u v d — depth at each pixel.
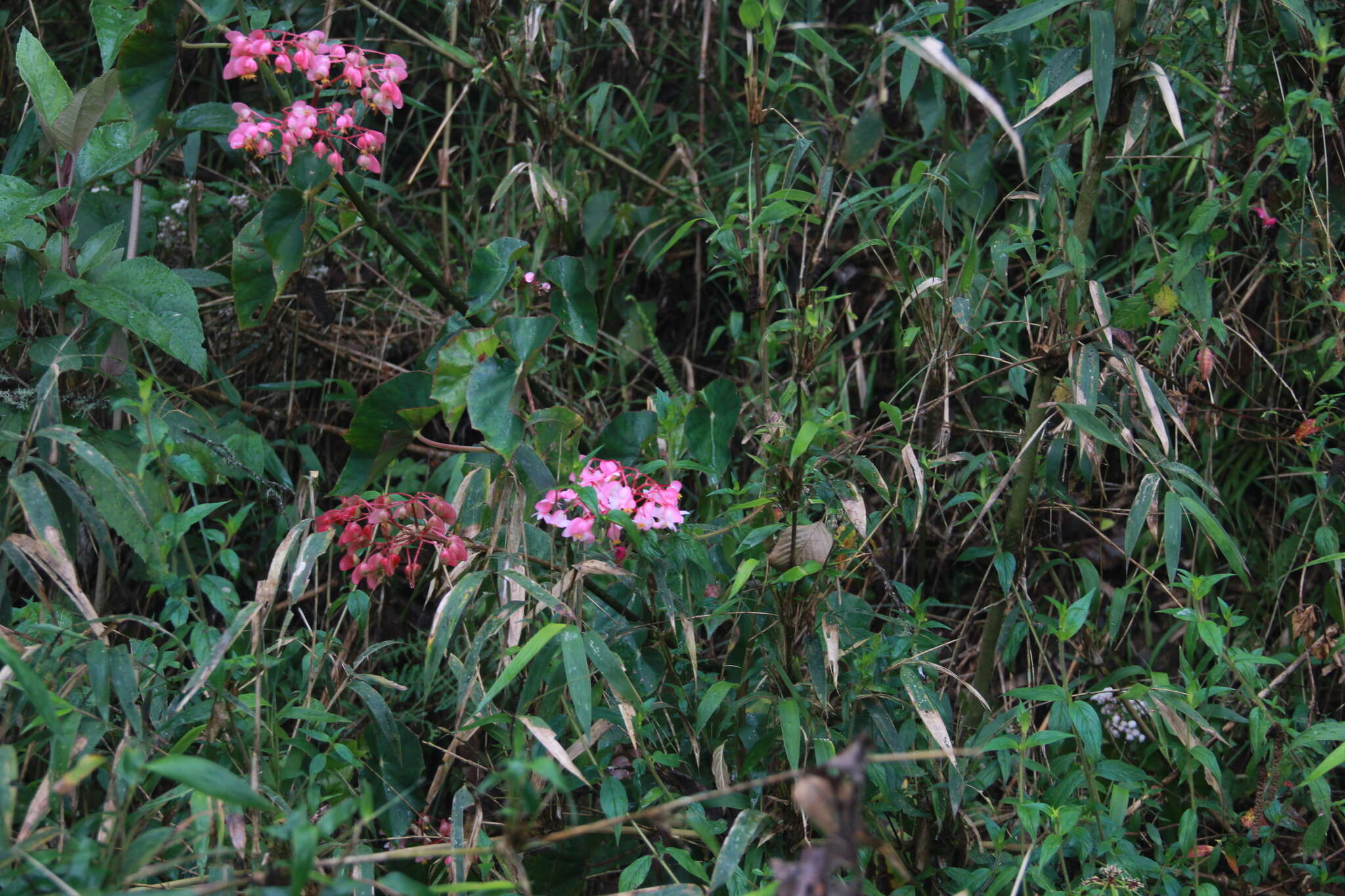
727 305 3.07
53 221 1.96
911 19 2.00
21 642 1.56
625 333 2.88
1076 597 2.46
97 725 1.47
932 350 2.19
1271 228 2.53
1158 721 1.85
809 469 1.75
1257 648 2.08
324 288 2.34
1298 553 2.36
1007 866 1.73
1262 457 2.56
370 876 1.50
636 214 2.86
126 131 2.02
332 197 2.15
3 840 1.21
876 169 3.03
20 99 2.84
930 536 2.54
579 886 1.76
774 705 1.71
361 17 2.90
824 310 2.12
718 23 3.05
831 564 1.71
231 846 1.45
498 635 2.00
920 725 1.88
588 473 1.72
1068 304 1.82
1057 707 1.75
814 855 0.98
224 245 2.79
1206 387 2.41
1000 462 2.21
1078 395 1.76
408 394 1.68
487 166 3.19
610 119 3.07
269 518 2.55
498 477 1.82
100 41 1.94
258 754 1.49
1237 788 2.11
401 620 2.42
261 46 1.81
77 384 2.03
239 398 2.49
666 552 1.75
